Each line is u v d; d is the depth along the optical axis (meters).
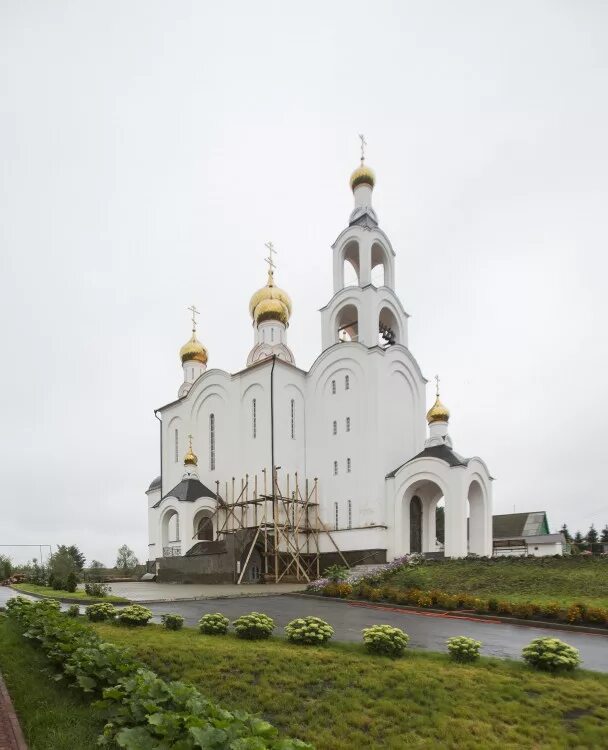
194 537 42.31
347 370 42.19
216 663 11.42
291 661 11.63
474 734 8.38
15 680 9.61
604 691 10.28
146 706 6.42
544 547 57.94
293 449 43.25
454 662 12.02
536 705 9.55
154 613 19.66
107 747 6.77
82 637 10.57
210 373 48.56
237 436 44.69
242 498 42.72
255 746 5.19
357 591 23.53
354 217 47.00
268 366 43.25
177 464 50.91
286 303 52.12
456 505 34.69
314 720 8.73
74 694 8.68
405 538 37.31
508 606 18.33
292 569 39.16
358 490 39.66
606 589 21.70
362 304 43.16
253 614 14.66
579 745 8.14
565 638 15.36
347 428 41.34
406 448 42.19
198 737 5.27
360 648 13.23
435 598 20.45
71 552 74.25
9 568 46.94
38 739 7.00
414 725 8.61
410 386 44.06
